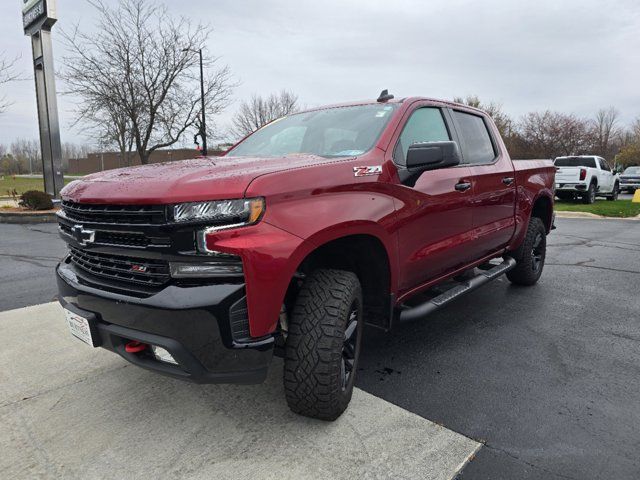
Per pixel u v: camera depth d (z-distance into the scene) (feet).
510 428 8.14
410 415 8.52
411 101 10.99
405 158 10.04
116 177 7.91
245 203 6.77
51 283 18.54
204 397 9.21
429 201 10.25
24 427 8.25
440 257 11.05
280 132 11.89
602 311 14.64
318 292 7.78
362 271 9.57
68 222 8.38
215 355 6.78
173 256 6.72
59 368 10.55
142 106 59.21
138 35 57.88
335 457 7.30
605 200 68.13
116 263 7.61
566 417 8.51
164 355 7.19
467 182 11.79
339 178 8.14
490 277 13.52
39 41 50.52
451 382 9.90
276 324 7.08
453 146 8.96
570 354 11.33
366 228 8.36
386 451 7.45
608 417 8.51
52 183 52.37
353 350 8.58
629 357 11.16
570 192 58.49
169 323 6.70
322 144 10.44
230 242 6.62
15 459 7.38
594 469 7.06
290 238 7.04
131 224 7.01
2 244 28.94
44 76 49.90
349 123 10.73
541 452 7.47
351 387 8.55
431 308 10.67
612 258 23.53
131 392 9.45
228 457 7.34
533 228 16.60
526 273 16.80
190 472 7.00
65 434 8.03
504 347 11.77
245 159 9.22
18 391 9.52
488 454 7.41
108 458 7.36
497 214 13.66
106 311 7.41
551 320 13.79
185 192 6.66
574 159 61.67
